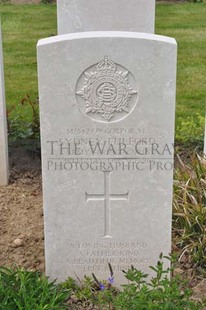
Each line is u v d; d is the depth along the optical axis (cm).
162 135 211
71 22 318
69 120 210
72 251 224
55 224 221
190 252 242
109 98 207
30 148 325
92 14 316
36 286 217
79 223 221
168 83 206
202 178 260
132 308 198
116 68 205
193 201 250
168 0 771
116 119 210
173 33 607
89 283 224
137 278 206
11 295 210
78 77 205
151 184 217
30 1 765
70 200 218
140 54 203
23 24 645
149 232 222
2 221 268
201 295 223
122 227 222
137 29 320
